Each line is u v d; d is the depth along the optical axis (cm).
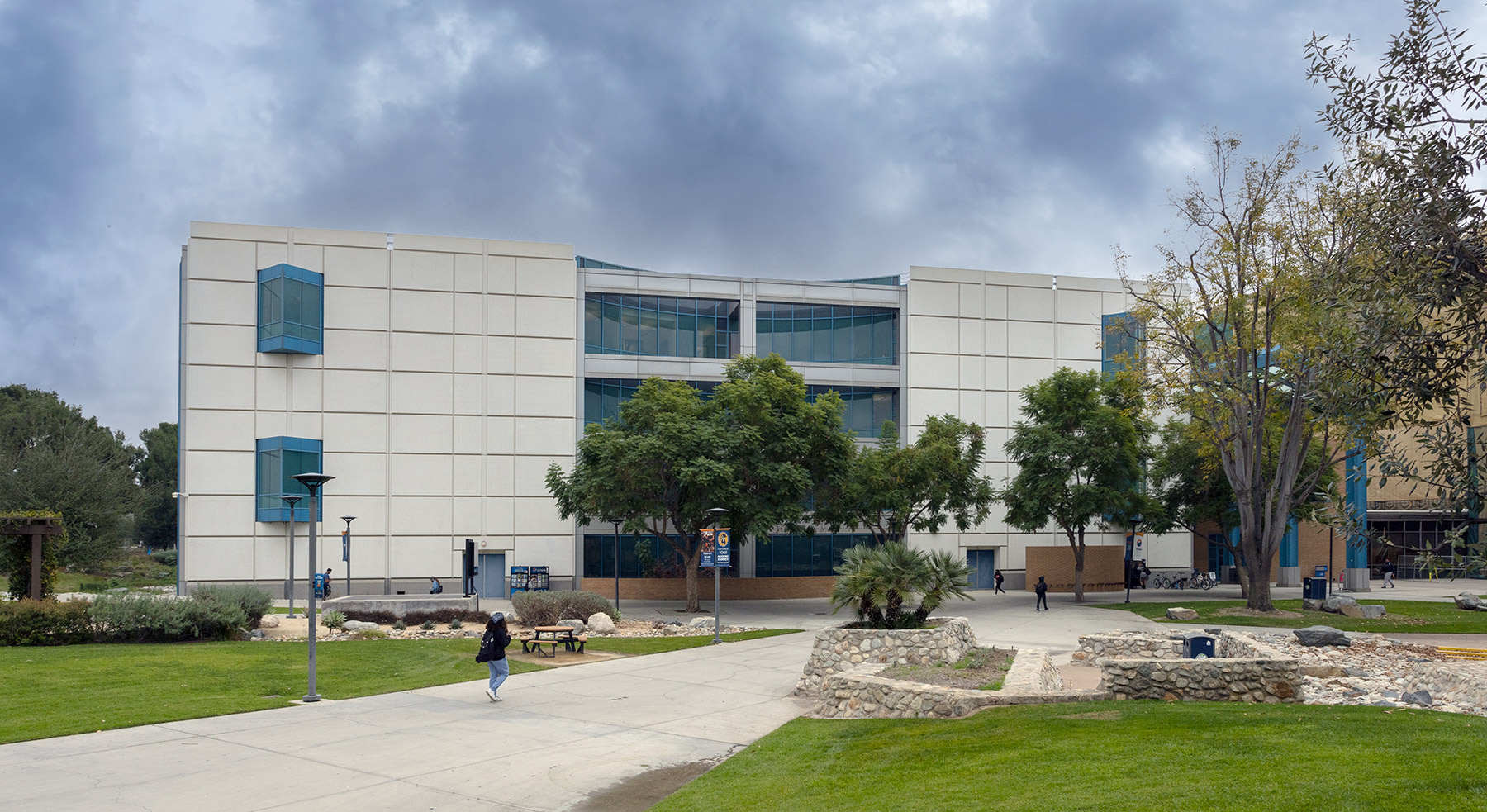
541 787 1023
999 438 5050
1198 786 802
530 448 4538
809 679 1714
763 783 984
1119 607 3688
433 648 2258
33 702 1466
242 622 2481
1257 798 757
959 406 5019
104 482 5734
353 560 4319
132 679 1689
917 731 1190
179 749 1176
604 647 2370
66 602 2397
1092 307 5216
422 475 4422
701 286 4828
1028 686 1451
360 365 4384
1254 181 3203
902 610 2127
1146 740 1009
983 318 5078
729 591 4531
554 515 4544
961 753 1030
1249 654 1859
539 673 1892
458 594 4422
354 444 4356
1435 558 711
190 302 4225
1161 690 1348
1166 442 4381
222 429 4222
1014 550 5022
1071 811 763
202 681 1697
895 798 862
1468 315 744
